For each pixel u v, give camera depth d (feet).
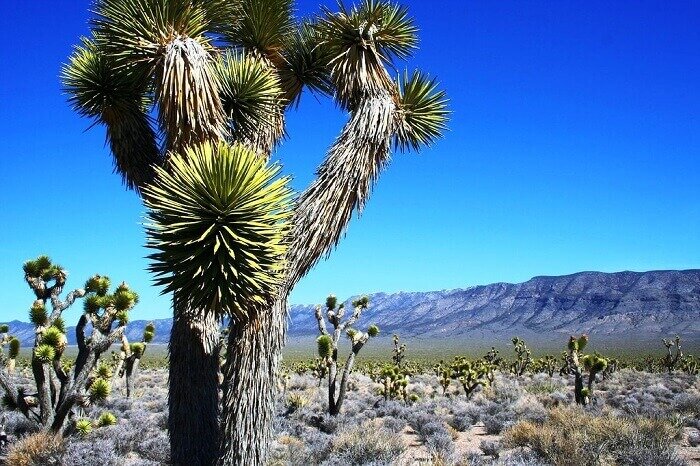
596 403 60.08
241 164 13.89
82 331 31.50
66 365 48.96
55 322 31.78
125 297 31.83
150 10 17.40
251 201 13.93
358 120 18.06
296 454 31.83
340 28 19.26
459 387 97.96
